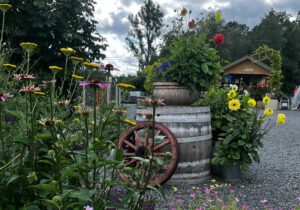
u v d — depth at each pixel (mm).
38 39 8555
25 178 1655
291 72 43719
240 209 2861
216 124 4305
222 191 3588
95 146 1641
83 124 2096
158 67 4223
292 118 14766
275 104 21250
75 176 1613
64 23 8812
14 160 1696
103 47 9898
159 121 3807
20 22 8219
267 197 3422
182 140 3816
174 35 4762
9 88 2551
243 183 3934
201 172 3939
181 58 4031
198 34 4555
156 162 1979
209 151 4062
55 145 1504
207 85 4059
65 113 2160
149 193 3234
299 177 4242
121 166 1728
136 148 3578
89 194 1570
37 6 8344
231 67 27172
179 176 3822
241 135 3875
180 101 4059
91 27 9664
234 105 3918
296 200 3340
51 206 1574
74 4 9070
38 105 2045
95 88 1709
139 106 4016
